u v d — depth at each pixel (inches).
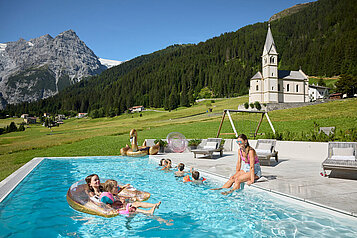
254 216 169.3
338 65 5152.6
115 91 7751.0
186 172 317.4
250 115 1793.8
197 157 484.7
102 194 189.8
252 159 235.6
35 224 165.6
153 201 212.8
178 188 255.4
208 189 247.4
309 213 169.9
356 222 150.6
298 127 1117.1
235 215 173.5
